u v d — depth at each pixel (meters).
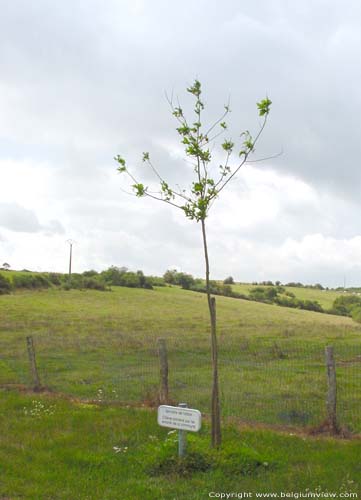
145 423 11.49
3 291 64.44
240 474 8.42
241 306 75.75
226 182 9.20
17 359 23.38
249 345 28.45
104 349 26.58
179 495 7.74
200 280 111.38
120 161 9.19
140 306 63.75
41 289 72.00
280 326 42.50
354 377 19.69
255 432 10.81
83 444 10.18
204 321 46.97
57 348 26.75
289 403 14.91
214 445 9.20
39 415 12.63
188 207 9.16
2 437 10.76
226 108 9.17
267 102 8.91
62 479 8.41
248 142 9.08
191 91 9.11
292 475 8.35
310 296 113.50
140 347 27.22
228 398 15.52
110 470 8.75
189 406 14.57
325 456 9.25
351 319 75.12
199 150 8.95
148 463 8.82
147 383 18.17
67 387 17.61
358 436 10.91
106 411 12.95
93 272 94.00
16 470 8.76
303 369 21.42
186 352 25.80
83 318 45.72
